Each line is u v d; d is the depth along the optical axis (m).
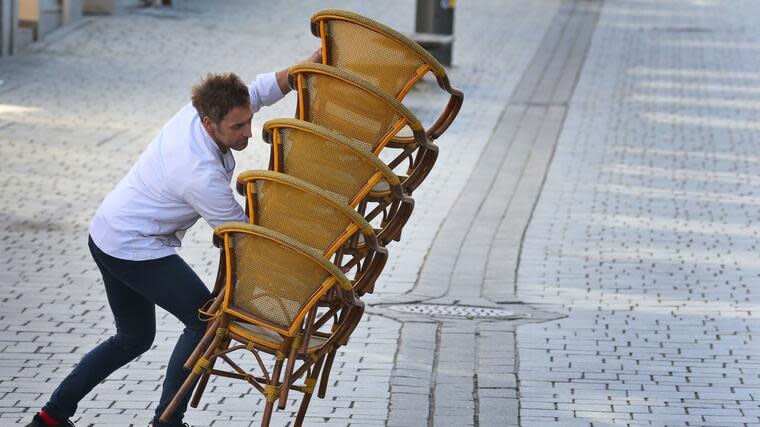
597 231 22.86
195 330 10.66
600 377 14.58
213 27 48.50
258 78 11.03
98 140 28.14
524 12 63.22
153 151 10.51
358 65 10.34
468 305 17.98
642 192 26.34
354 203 9.81
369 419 12.85
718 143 32.19
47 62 38.34
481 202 25.20
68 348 14.87
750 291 18.84
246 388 13.74
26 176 24.47
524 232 22.72
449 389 13.98
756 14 65.25
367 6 58.72
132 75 37.25
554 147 31.25
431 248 21.45
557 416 13.12
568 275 19.78
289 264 9.56
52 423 11.14
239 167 26.59
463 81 41.28
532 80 42.22
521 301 18.23
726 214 24.42
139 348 11.24
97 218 10.70
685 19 62.62
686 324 16.98
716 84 42.44
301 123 9.64
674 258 20.92
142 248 10.52
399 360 15.08
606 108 37.28
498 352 15.53
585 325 16.89
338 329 10.04
